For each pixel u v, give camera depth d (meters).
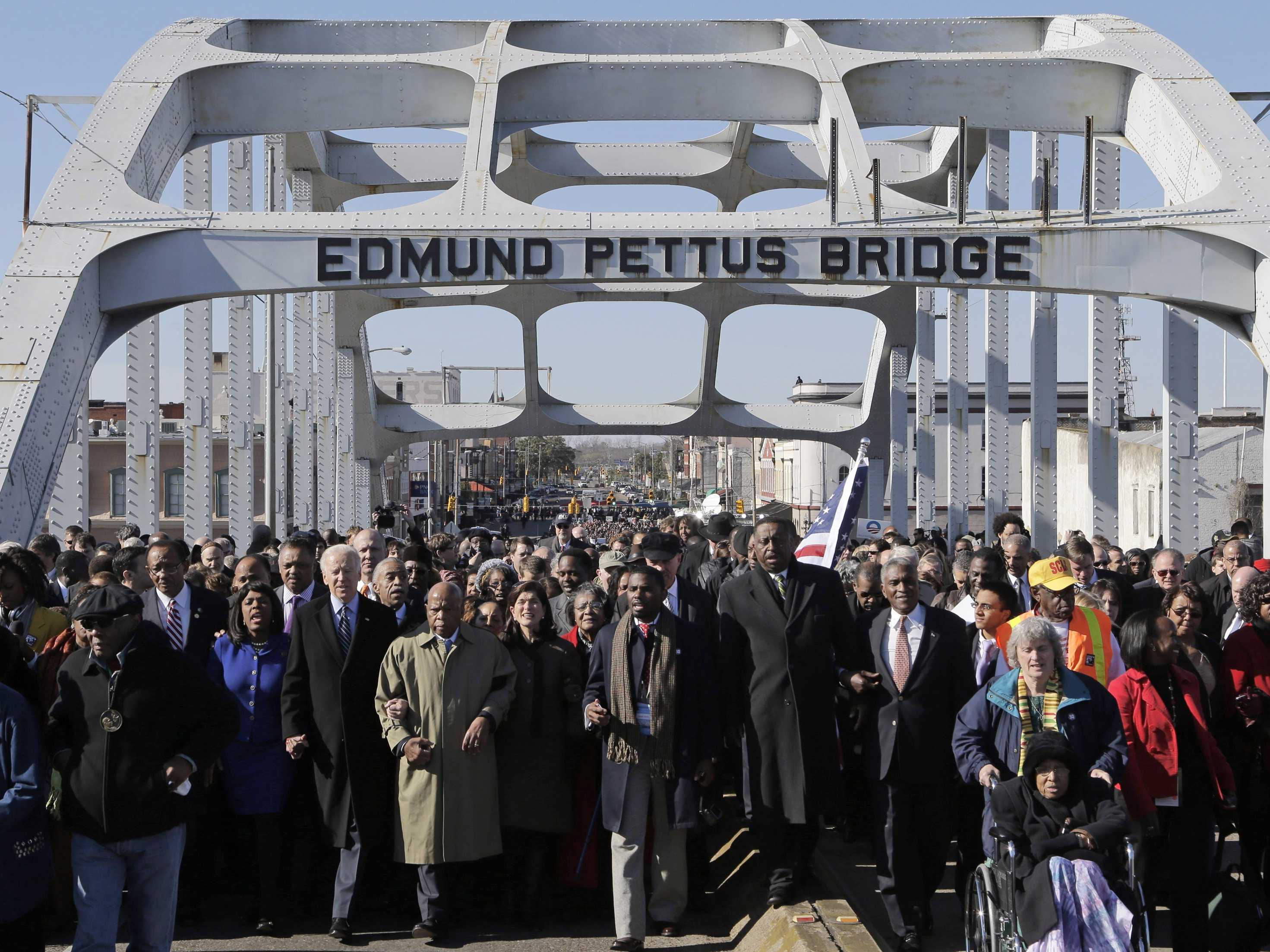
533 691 7.68
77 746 5.93
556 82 18.83
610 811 7.29
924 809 7.11
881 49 21.12
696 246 14.91
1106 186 19.50
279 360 22.77
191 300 15.09
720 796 8.64
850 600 9.27
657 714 7.22
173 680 6.02
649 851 7.68
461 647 7.41
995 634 7.45
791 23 20.25
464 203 15.36
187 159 19.89
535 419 35.16
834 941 6.74
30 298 14.01
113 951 5.95
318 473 29.56
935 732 7.09
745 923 7.58
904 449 31.88
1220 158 15.69
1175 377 17.88
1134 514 35.59
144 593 8.20
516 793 7.63
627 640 7.32
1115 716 6.18
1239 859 6.94
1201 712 6.77
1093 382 19.72
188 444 19.91
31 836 5.74
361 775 7.40
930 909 7.44
